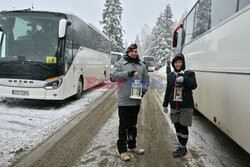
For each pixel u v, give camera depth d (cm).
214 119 405
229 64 329
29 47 648
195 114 676
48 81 640
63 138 421
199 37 534
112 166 314
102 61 1295
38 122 524
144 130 495
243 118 280
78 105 747
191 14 646
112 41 2984
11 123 506
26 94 641
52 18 670
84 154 352
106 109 690
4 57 646
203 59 488
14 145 377
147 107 759
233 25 318
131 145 360
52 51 649
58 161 325
